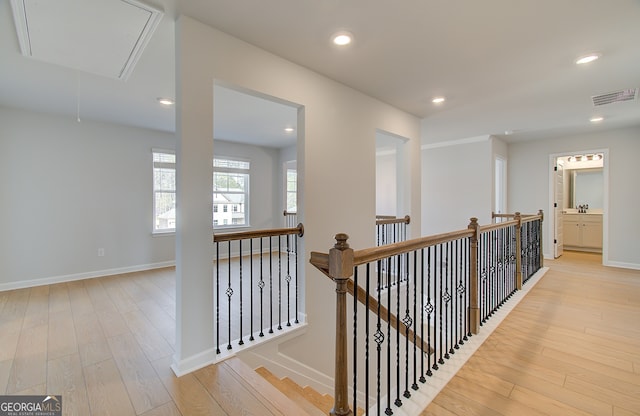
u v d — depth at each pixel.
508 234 3.46
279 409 1.57
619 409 1.58
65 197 4.19
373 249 1.47
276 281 4.24
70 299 3.40
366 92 3.27
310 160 2.72
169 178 5.24
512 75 2.85
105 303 3.26
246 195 6.44
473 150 5.58
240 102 3.61
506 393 1.72
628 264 4.95
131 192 4.76
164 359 2.06
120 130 4.65
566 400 1.66
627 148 4.96
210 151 2.03
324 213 2.85
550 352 2.17
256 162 6.55
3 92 3.25
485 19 1.99
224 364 1.99
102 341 2.34
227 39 2.14
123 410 1.55
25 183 3.90
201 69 2.00
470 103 3.66
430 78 2.92
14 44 2.23
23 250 3.88
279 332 2.46
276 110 3.94
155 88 3.13
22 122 3.87
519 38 2.22
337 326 1.32
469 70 2.76
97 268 4.45
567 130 5.12
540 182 5.92
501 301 3.15
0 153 3.73
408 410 1.61
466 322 2.44
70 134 4.22
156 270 4.84
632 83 3.05
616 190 5.06
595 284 3.92
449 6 1.86
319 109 2.80
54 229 4.10
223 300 3.48
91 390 1.71
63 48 2.10
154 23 1.88
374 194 3.43
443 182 5.95
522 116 4.22
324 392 2.72
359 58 2.52
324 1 1.81
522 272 4.02
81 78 2.88
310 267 2.69
